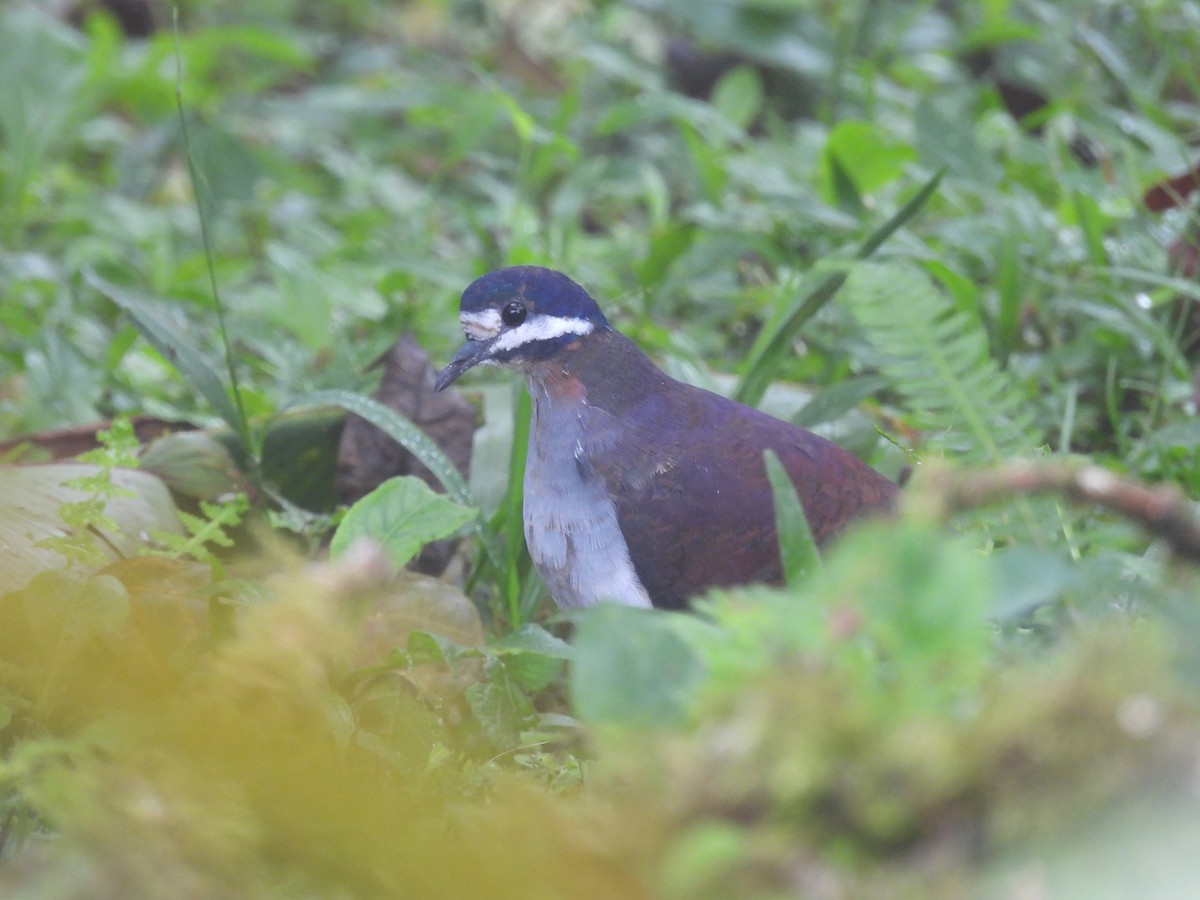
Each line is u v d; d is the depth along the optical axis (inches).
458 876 163.6
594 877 148.6
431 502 237.5
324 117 679.1
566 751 271.1
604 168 600.7
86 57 625.6
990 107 583.2
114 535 305.4
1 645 249.0
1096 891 132.5
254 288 523.8
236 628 239.9
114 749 185.2
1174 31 566.6
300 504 371.2
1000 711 137.3
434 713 276.4
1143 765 134.0
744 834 137.3
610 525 320.8
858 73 652.1
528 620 341.4
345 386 391.5
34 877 151.2
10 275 498.6
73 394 416.2
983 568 151.9
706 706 145.1
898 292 271.4
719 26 663.1
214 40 656.4
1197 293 384.2
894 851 136.0
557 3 768.3
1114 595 217.9
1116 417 387.2
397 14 799.1
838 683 140.4
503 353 330.6
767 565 314.2
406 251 530.3
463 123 581.3
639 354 333.4
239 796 170.2
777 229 498.6
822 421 360.2
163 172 624.7
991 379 270.8
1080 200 435.8
